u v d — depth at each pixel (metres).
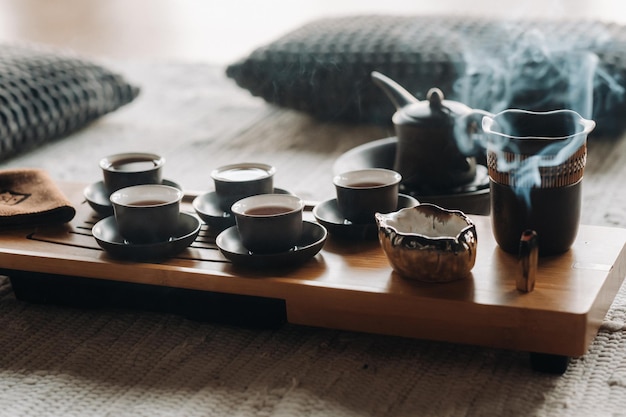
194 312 1.12
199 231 1.14
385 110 1.76
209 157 1.67
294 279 1.05
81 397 1.03
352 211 1.13
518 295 1.01
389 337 1.10
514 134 1.11
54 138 1.79
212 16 3.06
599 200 1.43
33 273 1.15
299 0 3.19
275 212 1.10
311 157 1.65
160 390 1.04
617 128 1.65
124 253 1.10
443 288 1.02
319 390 1.02
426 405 1.00
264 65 1.80
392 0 3.01
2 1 3.46
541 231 1.06
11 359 1.09
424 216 1.07
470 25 1.85
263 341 1.10
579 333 0.98
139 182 1.21
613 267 1.05
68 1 3.44
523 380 1.02
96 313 1.17
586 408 0.98
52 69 1.78
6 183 1.26
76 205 1.26
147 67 2.30
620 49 1.68
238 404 1.01
